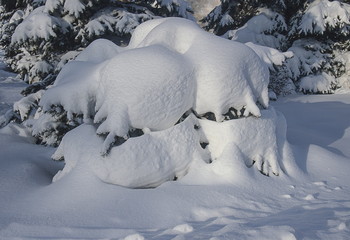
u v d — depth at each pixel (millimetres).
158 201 4062
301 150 6199
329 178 5328
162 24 5598
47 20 10688
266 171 4965
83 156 4625
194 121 4926
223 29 19297
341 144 7465
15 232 3379
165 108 4609
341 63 15945
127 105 4461
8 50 16141
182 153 4703
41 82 8539
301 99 13898
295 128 9141
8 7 19328
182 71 4703
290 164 5336
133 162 4391
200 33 5297
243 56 5059
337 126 9141
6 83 16766
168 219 3791
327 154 6098
